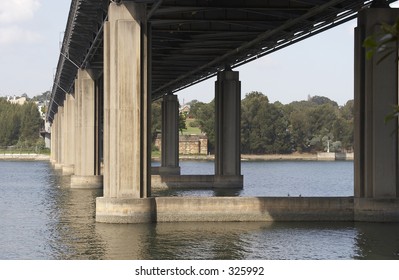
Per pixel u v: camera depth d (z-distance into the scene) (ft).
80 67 319.47
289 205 182.80
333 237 152.56
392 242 144.97
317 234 157.58
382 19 173.27
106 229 165.58
